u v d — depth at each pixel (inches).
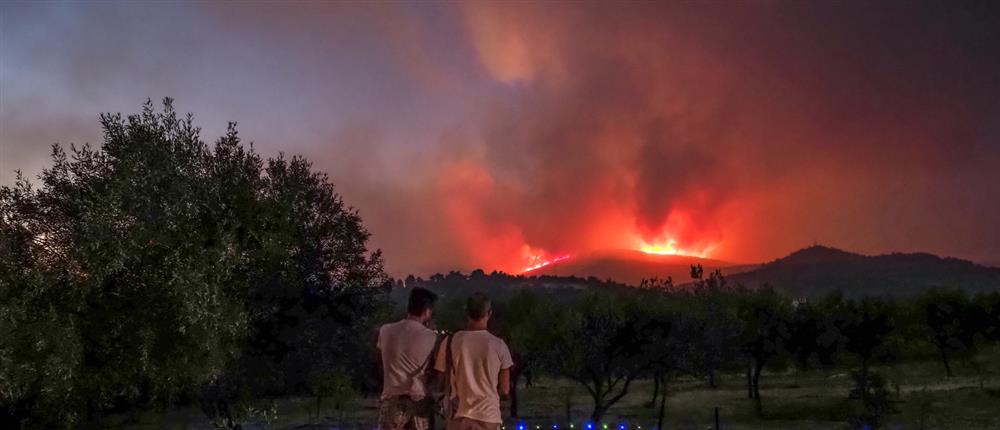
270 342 639.8
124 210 530.3
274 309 630.5
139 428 992.2
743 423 1417.3
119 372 549.3
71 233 539.8
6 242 530.0
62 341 504.7
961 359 2301.9
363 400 1806.1
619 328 1255.5
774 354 1675.7
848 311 1878.7
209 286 535.2
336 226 675.4
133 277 543.5
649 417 1507.1
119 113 570.9
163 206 538.3
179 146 581.3
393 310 707.4
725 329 1491.1
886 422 1267.2
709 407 1678.2
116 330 534.9
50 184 563.5
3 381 489.4
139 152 547.8
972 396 1530.5
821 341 1712.6
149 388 614.9
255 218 603.8
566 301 1561.3
